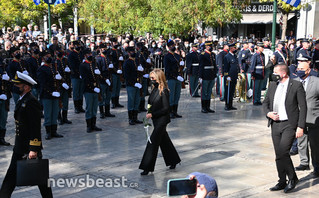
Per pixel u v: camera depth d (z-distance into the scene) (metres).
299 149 7.08
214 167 7.15
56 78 9.21
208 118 11.41
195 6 19.05
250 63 14.14
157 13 19.53
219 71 13.32
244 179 6.55
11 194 5.53
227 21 20.69
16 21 27.98
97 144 8.73
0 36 20.53
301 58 6.63
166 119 6.77
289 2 13.70
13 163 5.24
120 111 12.51
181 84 11.45
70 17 29.75
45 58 9.09
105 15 21.45
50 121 9.21
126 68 10.48
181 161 7.52
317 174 6.74
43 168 4.93
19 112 5.16
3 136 8.84
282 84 6.10
